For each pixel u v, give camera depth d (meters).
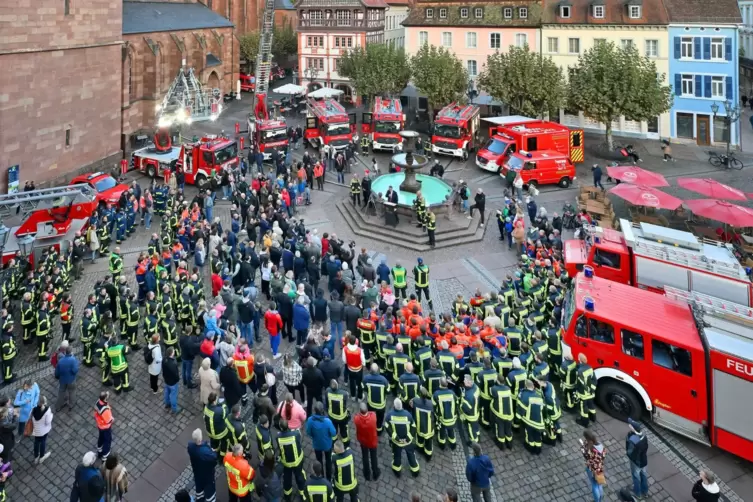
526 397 12.09
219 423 11.50
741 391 11.93
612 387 13.90
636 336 13.38
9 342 15.33
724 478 12.02
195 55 65.25
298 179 33.50
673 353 12.89
